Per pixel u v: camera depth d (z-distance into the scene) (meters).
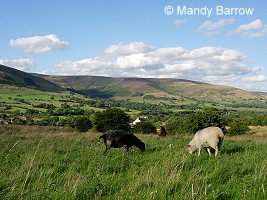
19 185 7.32
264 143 20.02
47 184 7.45
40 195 6.27
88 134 24.08
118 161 11.84
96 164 11.03
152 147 16.14
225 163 10.34
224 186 7.77
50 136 21.19
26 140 17.91
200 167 9.91
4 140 17.17
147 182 7.50
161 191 6.75
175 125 70.62
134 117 155.75
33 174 8.33
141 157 13.04
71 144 16.45
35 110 148.25
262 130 75.69
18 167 9.51
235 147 16.16
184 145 16.95
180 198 6.42
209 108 67.12
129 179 8.56
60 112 144.75
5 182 7.76
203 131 14.05
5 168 9.60
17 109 150.38
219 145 14.09
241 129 66.56
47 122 101.94
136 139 14.98
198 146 14.23
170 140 19.66
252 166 9.92
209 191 7.28
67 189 6.90
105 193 7.30
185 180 8.09
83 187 7.18
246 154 12.82
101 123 71.44
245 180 7.81
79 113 152.88
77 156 13.19
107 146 14.51
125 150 14.53
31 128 33.56
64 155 13.11
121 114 72.69
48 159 11.57
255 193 6.94
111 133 14.53
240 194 7.04
